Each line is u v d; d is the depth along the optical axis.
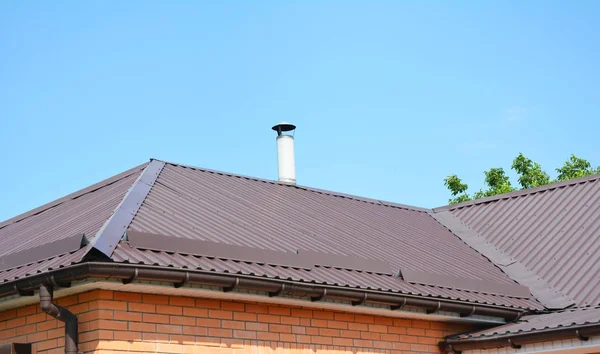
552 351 10.53
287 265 10.15
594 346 10.12
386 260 12.28
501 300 12.12
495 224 15.99
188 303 9.17
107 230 9.07
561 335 10.33
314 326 10.30
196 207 11.66
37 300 9.07
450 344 11.55
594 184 15.94
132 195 11.02
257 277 9.05
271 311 9.91
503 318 12.02
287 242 11.36
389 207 16.64
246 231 11.22
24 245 10.96
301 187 15.56
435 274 11.89
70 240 8.98
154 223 10.09
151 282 8.53
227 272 8.82
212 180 13.76
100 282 8.24
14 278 8.54
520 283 13.62
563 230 14.84
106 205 11.24
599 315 10.70
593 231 14.40
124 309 8.64
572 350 10.38
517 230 15.45
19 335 9.30
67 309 8.55
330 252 11.66
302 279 9.50
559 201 15.88
